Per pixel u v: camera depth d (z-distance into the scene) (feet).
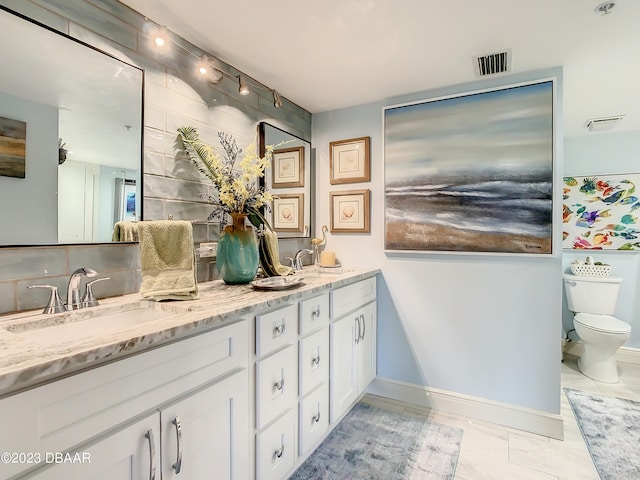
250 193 5.85
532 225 6.51
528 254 6.55
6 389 2.08
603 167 10.27
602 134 10.25
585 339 9.10
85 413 2.47
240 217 5.55
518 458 5.79
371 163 8.12
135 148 4.67
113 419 2.64
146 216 4.81
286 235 7.84
